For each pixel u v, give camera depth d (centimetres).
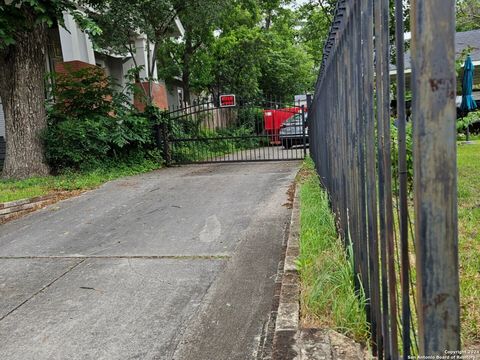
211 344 226
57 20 798
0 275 349
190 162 1058
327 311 223
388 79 150
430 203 101
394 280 152
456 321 102
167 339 234
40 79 838
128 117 967
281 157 1134
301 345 192
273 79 2552
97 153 886
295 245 336
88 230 477
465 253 301
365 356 185
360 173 211
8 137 823
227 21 1836
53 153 834
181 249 390
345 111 269
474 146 952
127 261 365
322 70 435
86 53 1202
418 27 99
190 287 302
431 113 99
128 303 282
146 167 961
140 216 529
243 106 1077
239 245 390
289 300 238
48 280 332
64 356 222
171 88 2039
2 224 526
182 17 1328
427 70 99
